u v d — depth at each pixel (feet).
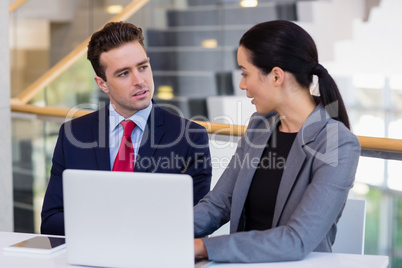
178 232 5.83
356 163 6.74
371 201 9.46
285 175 7.02
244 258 6.26
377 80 25.52
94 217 6.06
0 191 12.91
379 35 25.08
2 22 12.53
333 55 24.16
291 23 6.91
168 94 23.43
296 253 6.27
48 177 13.65
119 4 23.34
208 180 8.75
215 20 22.44
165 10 23.36
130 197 5.90
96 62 8.34
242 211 7.48
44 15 23.41
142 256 5.98
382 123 25.71
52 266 6.22
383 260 6.27
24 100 18.01
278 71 6.83
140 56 8.20
